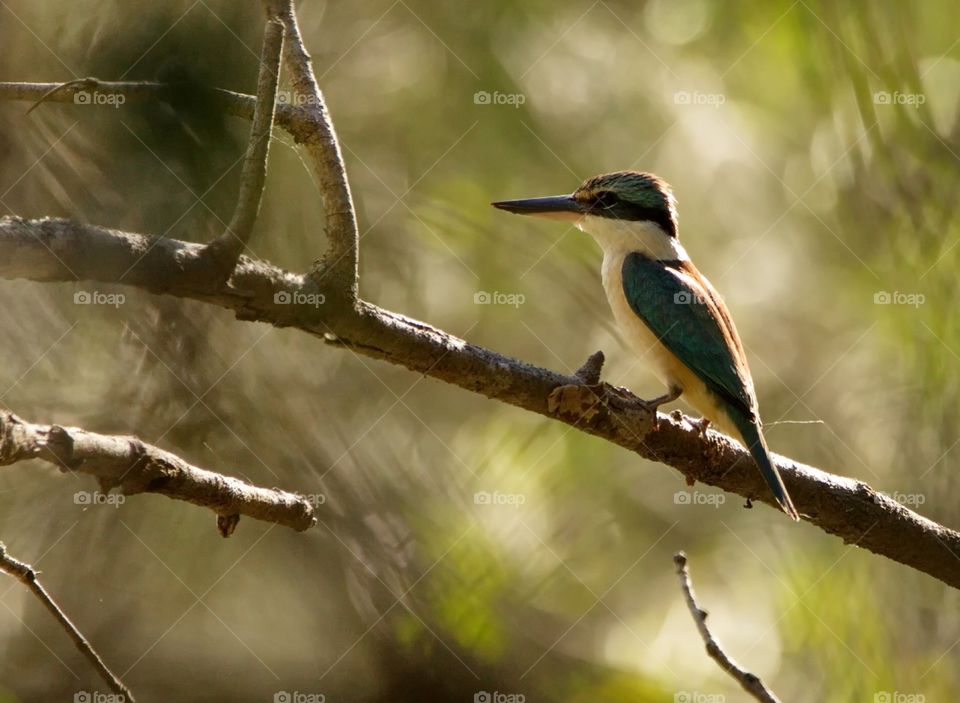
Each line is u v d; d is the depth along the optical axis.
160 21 5.70
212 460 8.88
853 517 7.64
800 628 9.54
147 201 5.43
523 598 9.87
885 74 9.13
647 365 9.66
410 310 10.18
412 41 10.52
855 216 9.50
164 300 8.59
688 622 11.06
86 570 9.32
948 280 8.78
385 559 9.41
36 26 7.17
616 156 11.16
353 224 5.84
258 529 9.53
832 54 9.34
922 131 8.98
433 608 9.50
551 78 10.98
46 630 9.54
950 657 8.88
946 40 10.40
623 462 10.92
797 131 11.57
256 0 6.12
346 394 9.89
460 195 10.47
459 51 10.50
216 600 9.79
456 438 10.52
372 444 9.80
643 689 10.32
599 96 11.16
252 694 9.70
